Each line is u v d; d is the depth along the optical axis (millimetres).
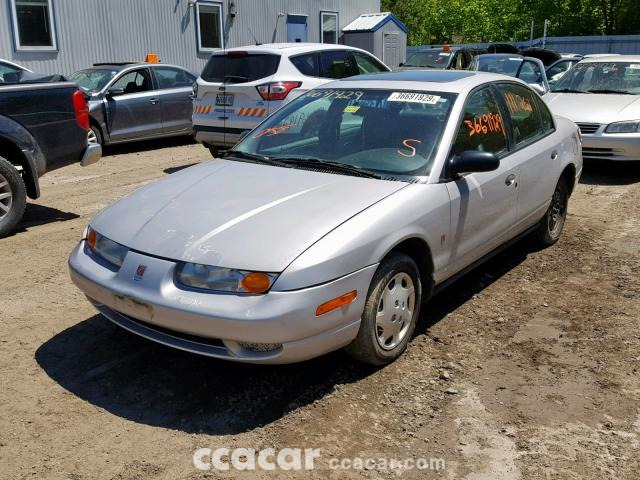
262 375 3818
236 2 18703
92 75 11586
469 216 4387
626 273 5504
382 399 3596
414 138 4352
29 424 3336
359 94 4836
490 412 3473
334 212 3650
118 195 8242
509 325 4531
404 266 3857
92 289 3701
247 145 4848
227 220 3604
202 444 3193
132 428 3316
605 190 8422
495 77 5191
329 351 3541
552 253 6016
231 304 3242
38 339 4250
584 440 3240
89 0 15281
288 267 3270
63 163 6766
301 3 20797
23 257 5824
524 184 5121
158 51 17000
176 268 3404
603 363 3994
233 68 9156
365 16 22969
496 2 41250
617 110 9000
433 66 17578
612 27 34250
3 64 9891
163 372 3848
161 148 12305
